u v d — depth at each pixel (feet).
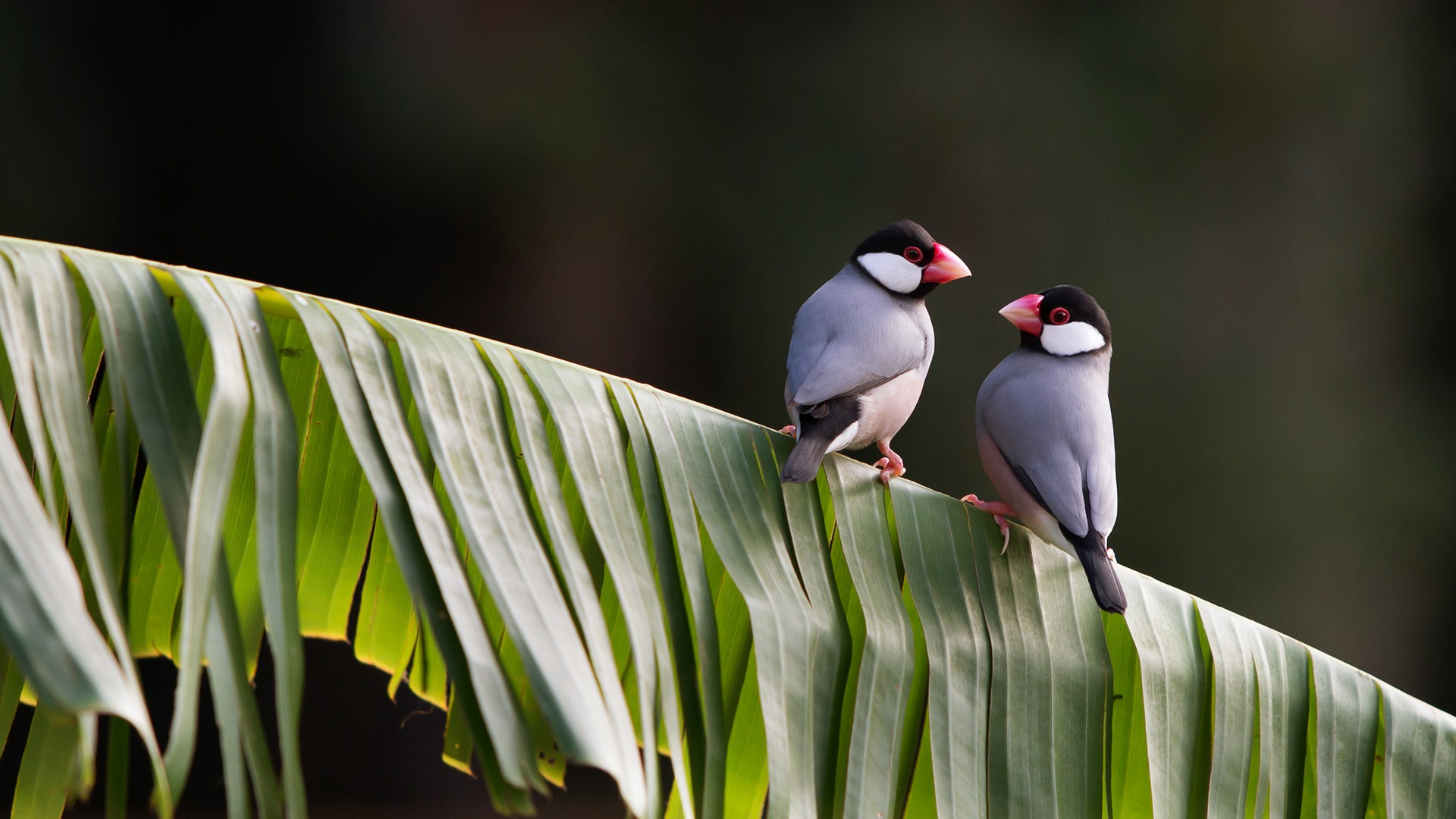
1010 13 47.65
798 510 11.94
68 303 8.61
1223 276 47.67
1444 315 47.73
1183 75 47.52
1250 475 46.78
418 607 8.50
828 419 16.34
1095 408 16.71
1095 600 12.81
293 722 7.69
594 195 46.60
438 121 44.91
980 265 47.52
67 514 10.89
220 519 7.75
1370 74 47.73
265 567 8.14
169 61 44.14
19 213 42.73
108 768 8.36
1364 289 47.83
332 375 9.39
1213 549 46.60
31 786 11.46
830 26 47.42
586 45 45.93
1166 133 47.57
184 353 8.75
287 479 8.58
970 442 46.93
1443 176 47.88
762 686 10.03
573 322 47.21
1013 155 47.57
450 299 46.83
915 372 17.60
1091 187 47.60
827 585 11.63
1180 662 12.77
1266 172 47.57
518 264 46.75
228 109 44.60
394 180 45.55
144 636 12.21
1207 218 47.73
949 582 12.47
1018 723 11.95
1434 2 47.60
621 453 10.74
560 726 7.79
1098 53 47.60
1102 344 17.69
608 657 8.93
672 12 46.62
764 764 12.48
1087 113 47.52
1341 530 46.47
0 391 10.53
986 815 11.16
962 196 47.60
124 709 5.96
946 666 11.80
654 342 47.98
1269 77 47.44
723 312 47.96
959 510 13.08
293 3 44.65
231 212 45.29
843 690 11.06
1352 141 47.80
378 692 47.75
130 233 44.91
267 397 8.84
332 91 45.11
